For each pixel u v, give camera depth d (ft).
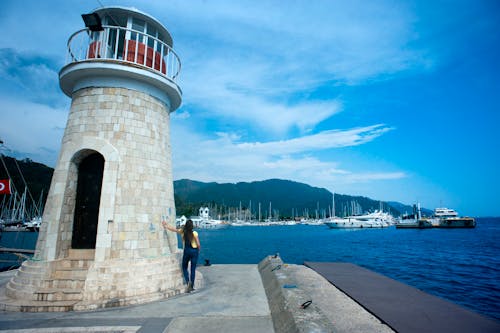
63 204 28.84
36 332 18.74
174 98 37.50
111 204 27.89
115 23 33.73
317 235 269.85
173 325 20.12
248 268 44.45
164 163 33.91
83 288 25.48
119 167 29.22
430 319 21.36
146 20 34.42
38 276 26.30
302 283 34.71
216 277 37.55
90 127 30.04
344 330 19.74
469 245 155.02
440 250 133.90
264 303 25.73
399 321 20.92
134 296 26.02
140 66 30.73
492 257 109.50
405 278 70.49
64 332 18.95
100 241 26.96
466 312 22.99
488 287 60.59
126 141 30.25
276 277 30.32
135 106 31.55
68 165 29.50
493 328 19.51
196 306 24.76
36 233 217.36
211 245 181.57
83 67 29.71
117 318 21.58
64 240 28.91
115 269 26.48
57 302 24.41
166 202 33.35
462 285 62.69
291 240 214.28
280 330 18.49
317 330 15.88
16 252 54.54
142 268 27.63
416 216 409.49
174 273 30.48
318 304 26.14
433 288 59.88
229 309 23.94
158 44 36.09
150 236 29.94
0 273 37.60
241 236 281.13
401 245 160.35
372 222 354.95
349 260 105.91
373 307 24.40
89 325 20.04
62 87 33.99
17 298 25.59
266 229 456.45
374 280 35.45
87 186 31.48
